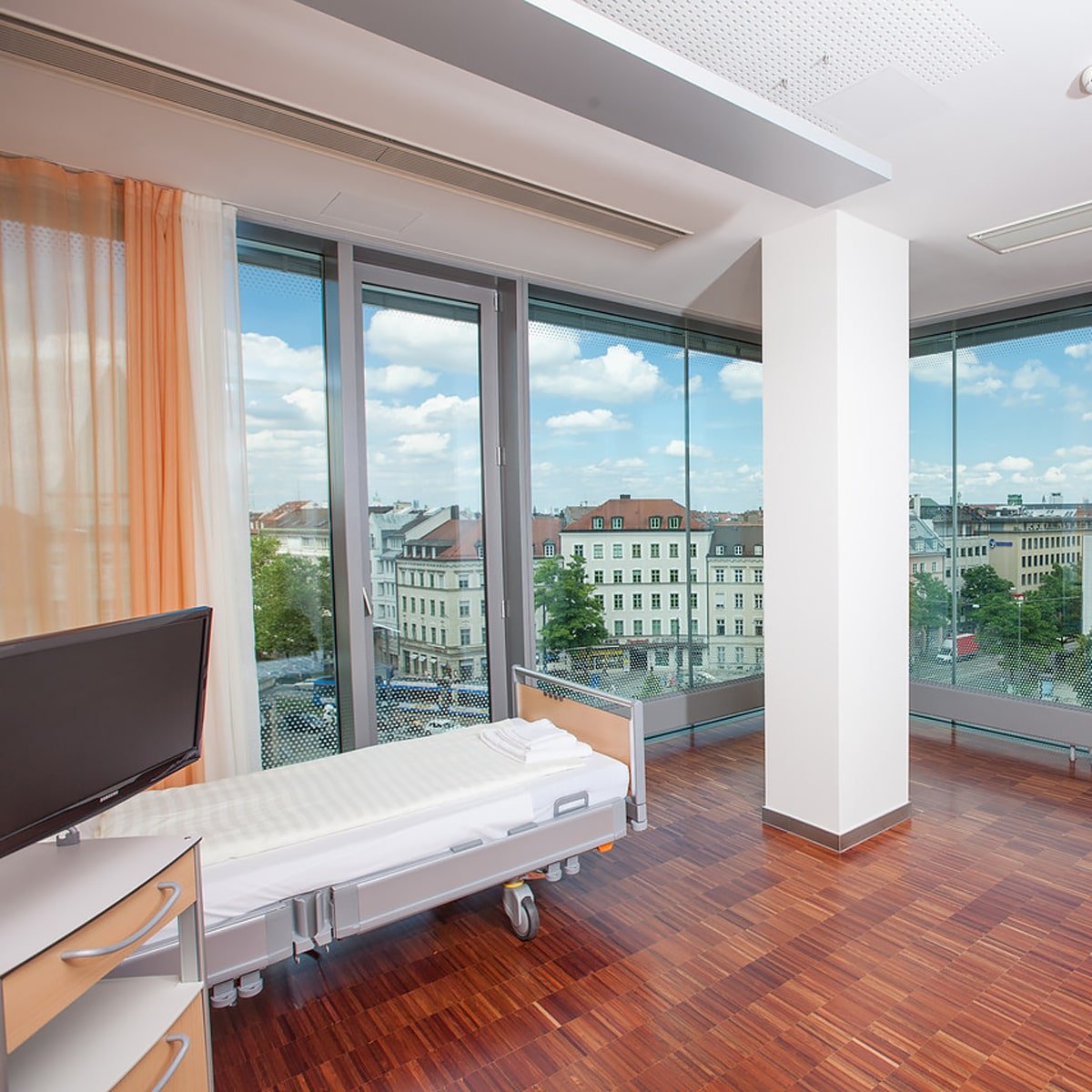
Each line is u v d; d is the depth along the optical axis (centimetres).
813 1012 212
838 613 308
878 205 296
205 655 191
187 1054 157
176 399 268
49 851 159
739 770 420
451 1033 207
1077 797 371
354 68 198
